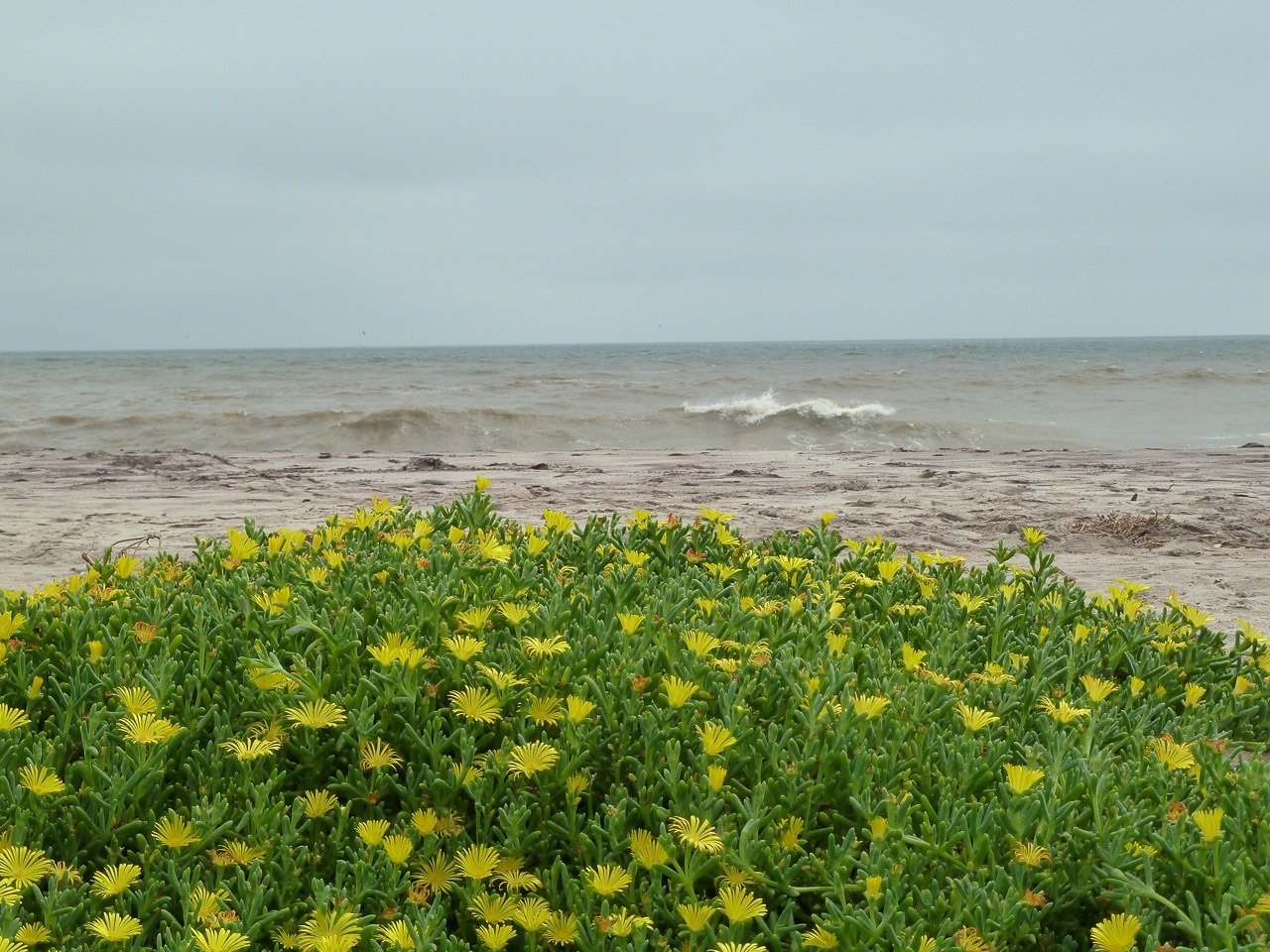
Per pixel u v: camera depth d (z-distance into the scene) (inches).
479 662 90.0
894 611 126.7
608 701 85.3
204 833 70.7
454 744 80.1
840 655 101.9
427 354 5103.3
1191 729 96.4
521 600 110.5
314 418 856.9
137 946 60.6
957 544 286.8
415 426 817.5
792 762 81.4
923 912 66.2
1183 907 68.7
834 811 77.4
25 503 362.0
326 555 126.1
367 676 90.7
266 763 81.4
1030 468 496.4
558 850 74.8
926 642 115.9
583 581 122.9
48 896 63.0
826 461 553.3
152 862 69.8
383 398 1197.1
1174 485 415.5
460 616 94.7
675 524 145.5
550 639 90.2
